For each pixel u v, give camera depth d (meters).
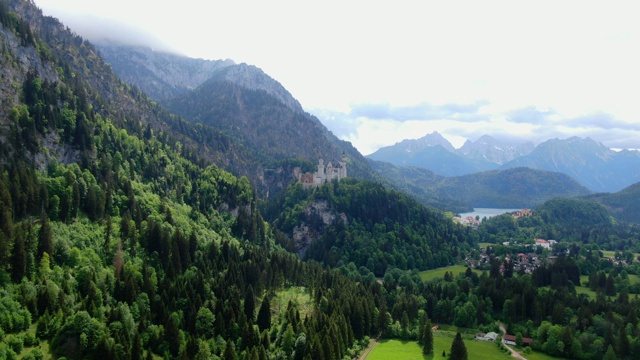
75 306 159.00
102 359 146.25
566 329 196.88
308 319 189.75
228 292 196.38
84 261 179.25
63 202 197.50
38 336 148.12
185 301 181.88
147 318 168.88
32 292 156.00
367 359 184.88
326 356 163.50
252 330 173.50
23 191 190.38
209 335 174.12
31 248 169.62
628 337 188.62
